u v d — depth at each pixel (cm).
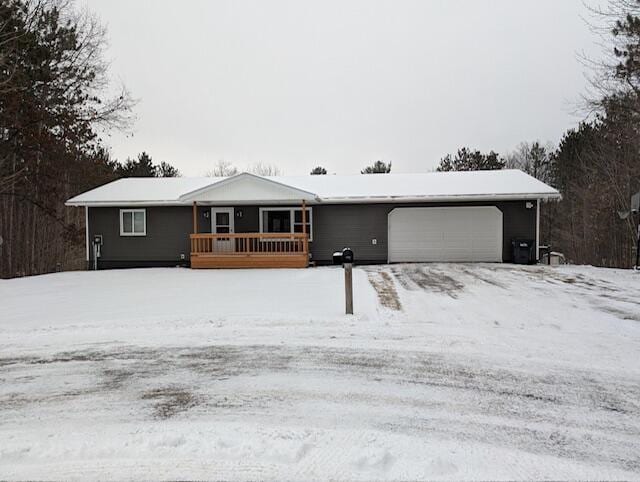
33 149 1872
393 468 310
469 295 1002
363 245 1816
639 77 1509
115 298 1044
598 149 2567
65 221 2383
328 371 512
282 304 906
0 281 1451
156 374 513
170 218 1886
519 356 556
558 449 337
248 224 1872
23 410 419
